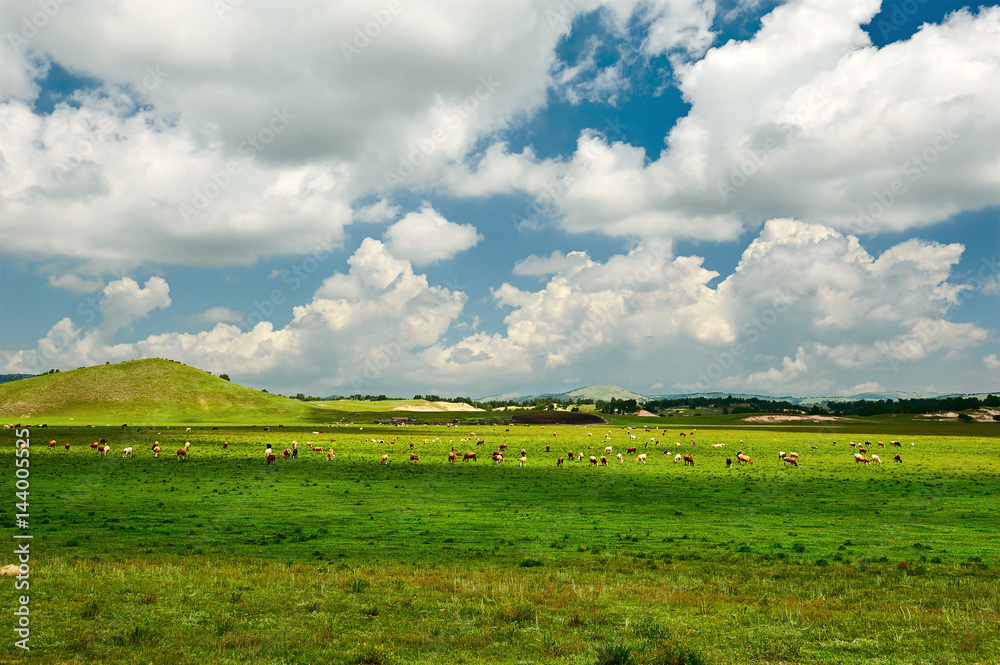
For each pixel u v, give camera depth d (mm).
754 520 30016
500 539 25094
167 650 11156
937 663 10922
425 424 161250
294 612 13805
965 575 19078
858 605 15055
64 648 11156
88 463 54719
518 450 80250
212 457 63062
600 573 18984
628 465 60562
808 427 148750
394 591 15922
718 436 111688
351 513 31219
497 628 12906
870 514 31891
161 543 23234
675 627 13047
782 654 11383
